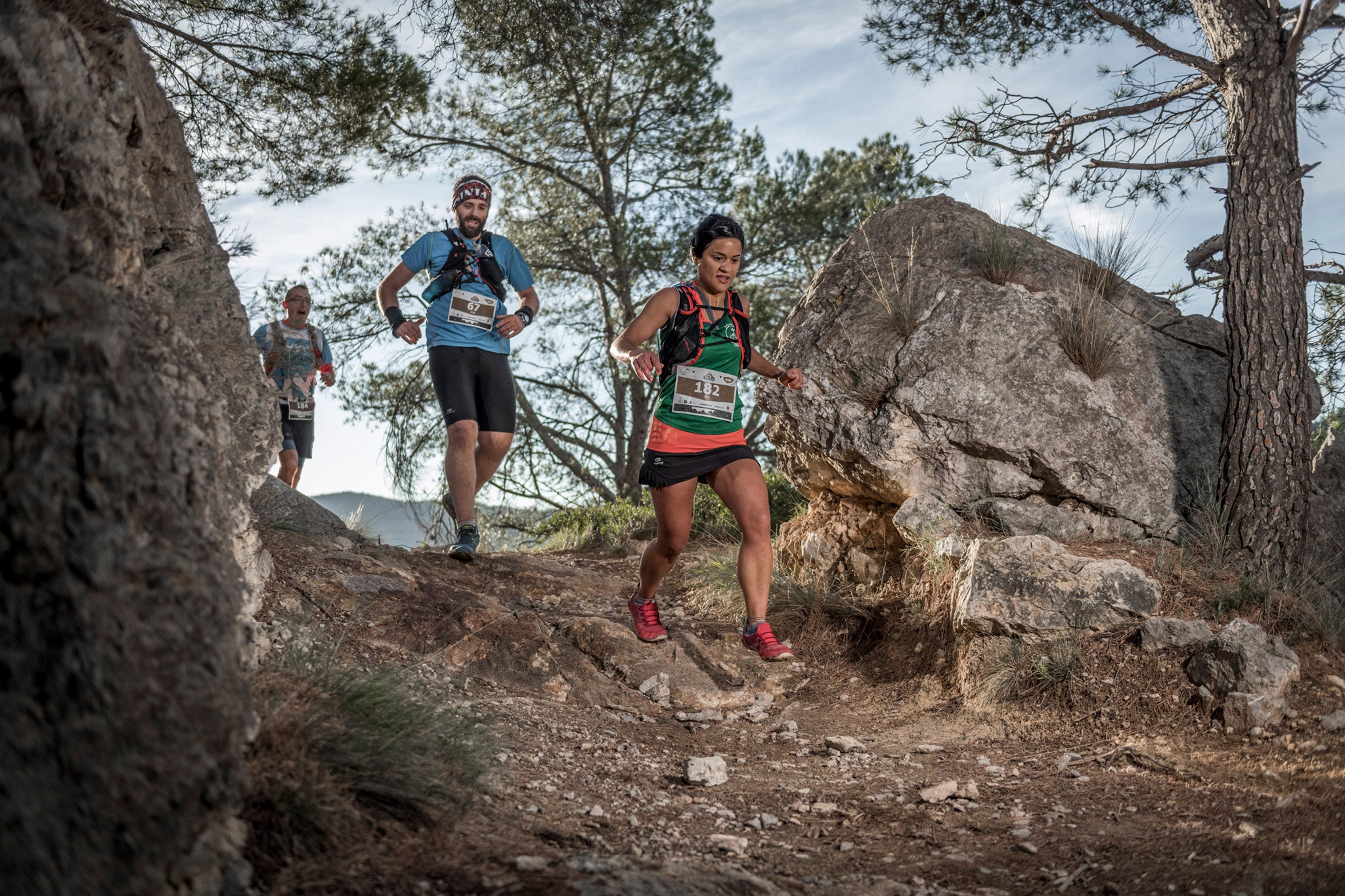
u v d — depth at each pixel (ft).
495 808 8.76
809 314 20.24
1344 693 12.47
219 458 9.11
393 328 17.74
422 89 29.17
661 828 9.15
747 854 8.67
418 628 14.02
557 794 9.71
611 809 9.57
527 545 33.47
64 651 5.23
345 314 42.91
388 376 45.44
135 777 5.29
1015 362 17.74
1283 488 15.80
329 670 9.66
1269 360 16.12
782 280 51.52
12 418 5.57
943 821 9.80
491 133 45.24
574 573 20.92
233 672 6.55
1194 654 12.96
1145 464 17.19
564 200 48.37
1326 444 17.99
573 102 43.88
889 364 18.31
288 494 17.99
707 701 15.24
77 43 8.20
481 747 9.80
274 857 6.39
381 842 7.17
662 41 43.04
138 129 10.65
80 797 4.96
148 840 5.24
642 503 33.09
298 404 25.57
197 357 8.87
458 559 18.58
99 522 5.79
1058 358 17.88
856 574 18.83
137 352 7.47
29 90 7.09
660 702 14.93
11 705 4.96
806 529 20.22
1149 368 18.26
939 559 16.49
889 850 8.98
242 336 11.59
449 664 13.69
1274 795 9.83
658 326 13.28
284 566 14.19
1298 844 8.34
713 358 13.25
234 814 6.38
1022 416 17.24
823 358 19.10
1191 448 17.60
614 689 15.08
